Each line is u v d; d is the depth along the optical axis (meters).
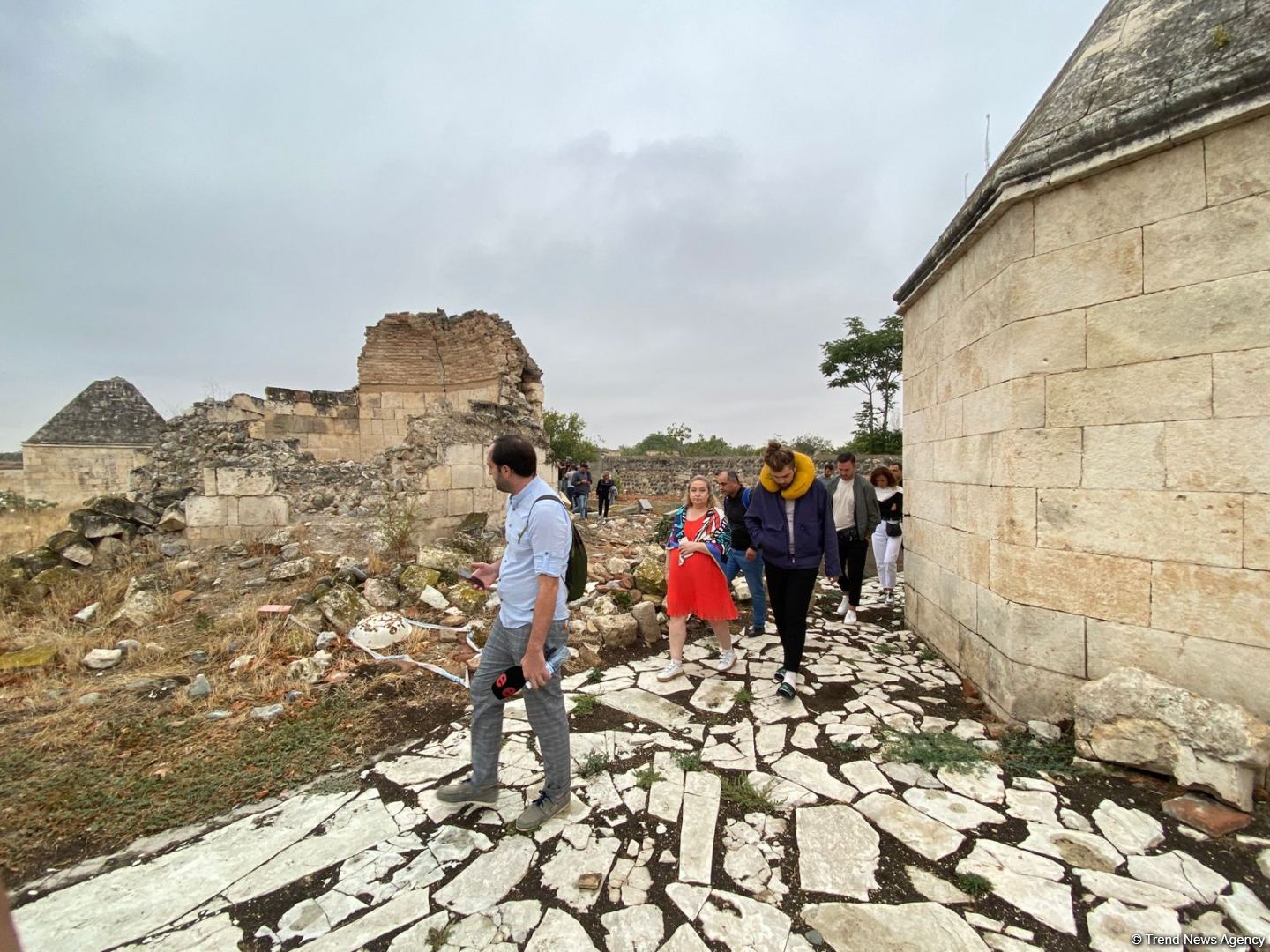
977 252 3.87
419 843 2.47
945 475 4.51
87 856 2.43
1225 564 2.76
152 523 7.15
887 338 23.02
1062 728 3.23
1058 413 3.23
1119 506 3.05
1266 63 2.50
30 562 5.93
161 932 2.02
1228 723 2.60
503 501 8.90
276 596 5.57
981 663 3.82
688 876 2.25
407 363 14.95
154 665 4.36
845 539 5.72
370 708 3.73
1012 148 3.79
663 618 5.66
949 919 2.00
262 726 3.49
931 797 2.73
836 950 1.88
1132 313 2.99
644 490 26.64
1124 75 3.17
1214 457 2.77
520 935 1.97
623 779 2.93
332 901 2.15
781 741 3.30
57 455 19.66
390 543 6.58
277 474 7.63
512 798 2.79
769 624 5.73
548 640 2.55
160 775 2.97
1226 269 2.72
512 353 13.51
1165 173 2.88
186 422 8.40
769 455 4.00
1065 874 2.20
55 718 3.50
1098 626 3.12
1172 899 2.06
